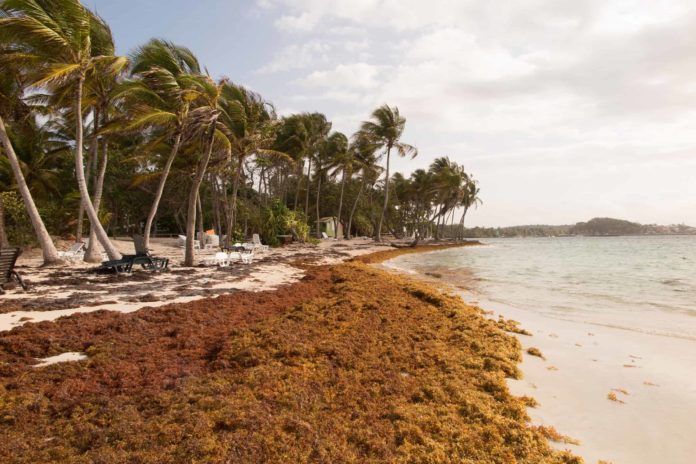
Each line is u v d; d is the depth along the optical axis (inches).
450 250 1915.6
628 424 175.2
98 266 598.5
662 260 1206.9
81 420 151.5
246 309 347.6
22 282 394.9
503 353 257.8
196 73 697.6
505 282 673.0
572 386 216.5
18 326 269.3
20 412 153.6
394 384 196.7
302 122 1518.2
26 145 1007.6
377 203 2967.5
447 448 147.0
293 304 385.7
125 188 1491.1
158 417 153.0
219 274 570.3
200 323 292.7
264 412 159.6
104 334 256.5
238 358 222.1
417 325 315.0
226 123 818.8
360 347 249.1
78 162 571.8
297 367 211.9
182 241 1118.4
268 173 2060.8
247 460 131.1
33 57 522.6
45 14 506.9
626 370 242.1
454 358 239.3
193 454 131.3
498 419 168.2
